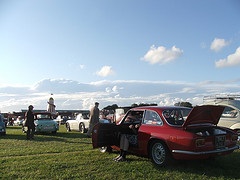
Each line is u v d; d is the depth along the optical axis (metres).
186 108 8.30
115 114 15.08
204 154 6.89
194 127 7.33
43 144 12.25
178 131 7.18
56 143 12.59
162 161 7.48
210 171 7.12
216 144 7.14
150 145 7.86
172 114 7.90
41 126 17.72
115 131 8.96
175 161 7.36
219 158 8.59
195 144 6.82
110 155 9.18
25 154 9.70
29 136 14.70
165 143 7.39
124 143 8.31
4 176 6.70
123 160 8.35
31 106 14.80
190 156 6.86
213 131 7.61
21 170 7.26
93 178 6.55
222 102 12.42
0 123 16.94
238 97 12.48
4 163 8.07
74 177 6.65
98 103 15.27
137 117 8.98
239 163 7.98
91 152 9.77
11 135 17.45
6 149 10.77
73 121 20.31
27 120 14.62
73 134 17.83
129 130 9.07
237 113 11.77
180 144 6.99
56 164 7.85
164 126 7.61
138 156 8.93
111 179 6.48
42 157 8.91
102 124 8.79
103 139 8.79
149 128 7.95
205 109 7.33
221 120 12.01
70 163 7.99
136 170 7.23
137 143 8.33
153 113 8.11
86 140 13.84
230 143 7.50
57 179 6.46
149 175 6.77
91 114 15.32
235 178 6.52
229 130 7.66
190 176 6.67
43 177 6.64
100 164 7.89
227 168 7.45
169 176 6.69
